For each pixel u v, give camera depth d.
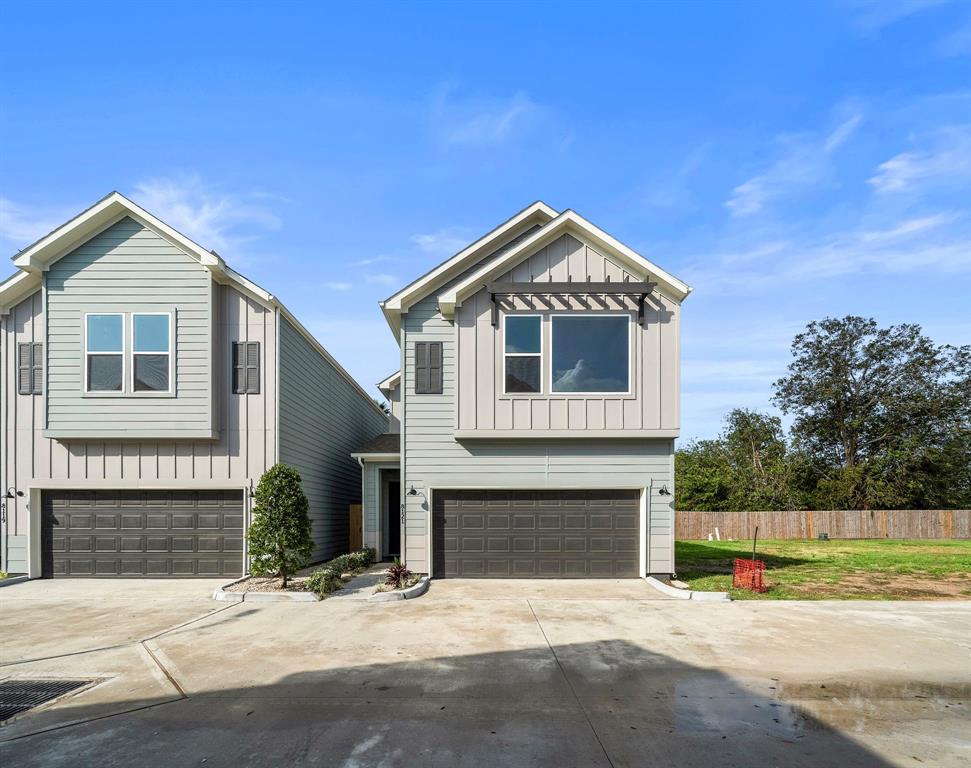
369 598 10.96
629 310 13.30
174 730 5.26
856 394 40.12
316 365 16.69
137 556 13.51
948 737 5.21
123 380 13.26
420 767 4.58
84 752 4.84
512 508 13.43
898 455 37.91
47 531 13.56
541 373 13.24
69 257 13.43
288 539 11.72
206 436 13.18
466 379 13.23
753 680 6.67
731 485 37.97
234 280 13.68
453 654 7.58
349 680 6.58
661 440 13.34
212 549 13.49
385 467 17.16
